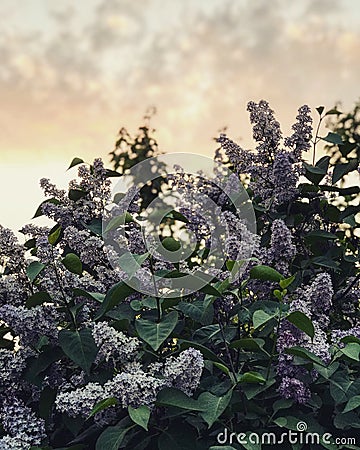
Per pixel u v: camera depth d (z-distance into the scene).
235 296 2.63
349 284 2.99
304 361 2.48
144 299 2.57
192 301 2.71
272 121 2.96
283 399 2.48
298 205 2.99
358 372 2.63
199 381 2.53
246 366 2.61
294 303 2.50
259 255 2.62
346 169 3.02
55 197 2.90
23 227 2.78
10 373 2.55
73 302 2.61
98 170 2.89
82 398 2.38
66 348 2.50
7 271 2.71
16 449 2.42
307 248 2.98
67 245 2.82
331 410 2.59
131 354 2.46
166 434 2.44
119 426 2.43
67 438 2.63
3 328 2.66
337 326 2.97
